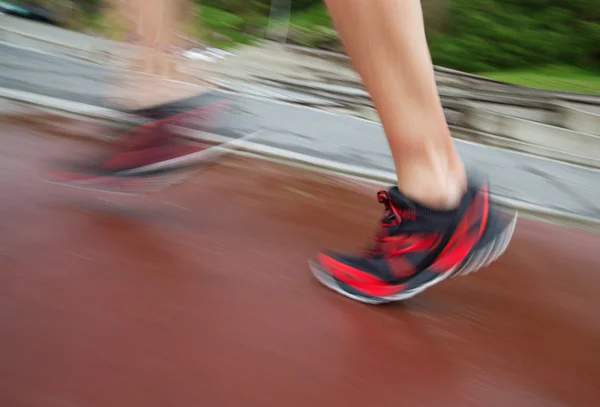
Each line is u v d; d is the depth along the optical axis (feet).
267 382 3.56
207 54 22.22
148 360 3.55
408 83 4.18
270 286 4.83
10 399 3.04
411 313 4.78
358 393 3.63
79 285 4.25
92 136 8.63
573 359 4.55
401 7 4.07
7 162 6.86
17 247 4.65
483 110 20.61
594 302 5.83
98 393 3.19
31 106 10.03
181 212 6.16
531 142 16.34
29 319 3.73
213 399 3.32
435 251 4.42
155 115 5.76
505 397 3.88
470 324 4.82
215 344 3.84
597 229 8.66
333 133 12.19
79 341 3.60
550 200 10.15
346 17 4.15
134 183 5.73
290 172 8.70
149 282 4.49
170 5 6.21
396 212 4.56
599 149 16.31
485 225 4.40
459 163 4.44
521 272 6.29
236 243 5.61
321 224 6.76
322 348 4.04
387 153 11.27
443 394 3.78
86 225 5.34
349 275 4.83
